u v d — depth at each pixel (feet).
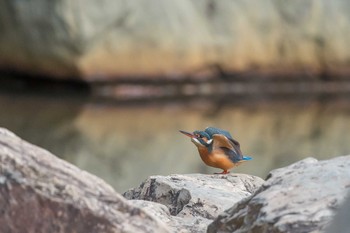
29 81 67.51
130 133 53.16
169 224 15.74
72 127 54.13
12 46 66.85
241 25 72.02
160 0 68.33
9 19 66.39
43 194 12.41
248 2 72.54
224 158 22.21
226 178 19.65
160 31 68.08
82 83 66.33
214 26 71.15
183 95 68.49
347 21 75.77
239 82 72.08
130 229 12.46
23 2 65.82
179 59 69.00
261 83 73.00
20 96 63.98
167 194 17.80
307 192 12.91
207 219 16.38
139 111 61.00
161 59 68.33
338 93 73.67
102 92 66.54
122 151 47.85
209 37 70.59
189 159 46.47
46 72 66.64
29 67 66.95
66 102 62.75
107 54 66.39
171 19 68.69
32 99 63.00
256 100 69.05
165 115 60.08
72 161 45.29
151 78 68.08
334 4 75.61
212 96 69.21
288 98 70.64
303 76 74.74
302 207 12.63
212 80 70.90
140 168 43.86
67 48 65.67
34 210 12.38
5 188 12.37
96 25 65.82
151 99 66.18
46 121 55.52
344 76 75.66
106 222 12.46
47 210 12.39
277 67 73.77
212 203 17.02
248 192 18.56
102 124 55.52
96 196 12.60
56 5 65.21
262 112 63.46
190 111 62.28
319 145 51.47
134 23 67.21
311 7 74.49
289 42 73.97
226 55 71.26
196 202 17.06
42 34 65.82
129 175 41.96
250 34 72.49
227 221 13.53
